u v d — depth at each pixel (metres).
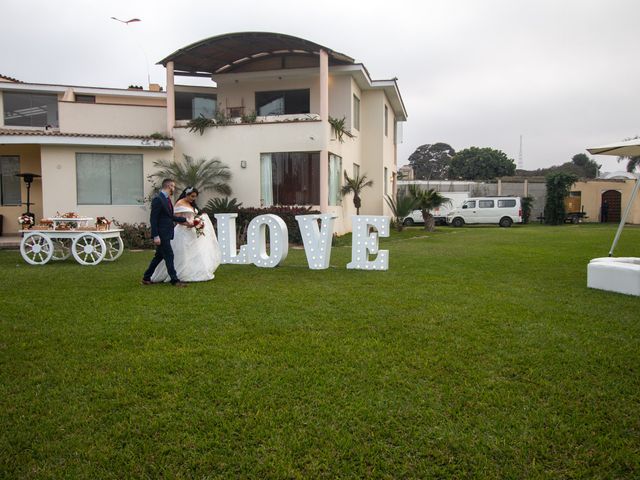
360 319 5.84
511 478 2.93
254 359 4.52
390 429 3.40
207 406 3.67
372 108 22.58
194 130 17.55
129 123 19.20
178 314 6.04
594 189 34.72
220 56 18.72
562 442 3.27
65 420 3.48
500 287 7.84
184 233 8.23
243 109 19.89
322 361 4.49
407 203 22.77
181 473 2.95
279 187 17.34
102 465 3.02
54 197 16.33
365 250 9.76
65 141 16.00
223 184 17.27
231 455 3.12
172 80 17.72
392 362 4.49
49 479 2.88
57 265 10.70
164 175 16.80
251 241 10.28
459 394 3.88
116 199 16.83
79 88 20.97
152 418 3.51
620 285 7.42
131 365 4.39
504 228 26.95
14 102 20.47
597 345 4.93
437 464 3.07
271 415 3.54
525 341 5.04
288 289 7.63
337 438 3.29
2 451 3.12
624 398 3.82
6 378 4.12
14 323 5.64
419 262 10.92
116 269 9.95
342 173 19.36
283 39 16.66
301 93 20.16
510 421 3.50
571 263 10.76
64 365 4.39
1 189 18.25
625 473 2.99
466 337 5.17
